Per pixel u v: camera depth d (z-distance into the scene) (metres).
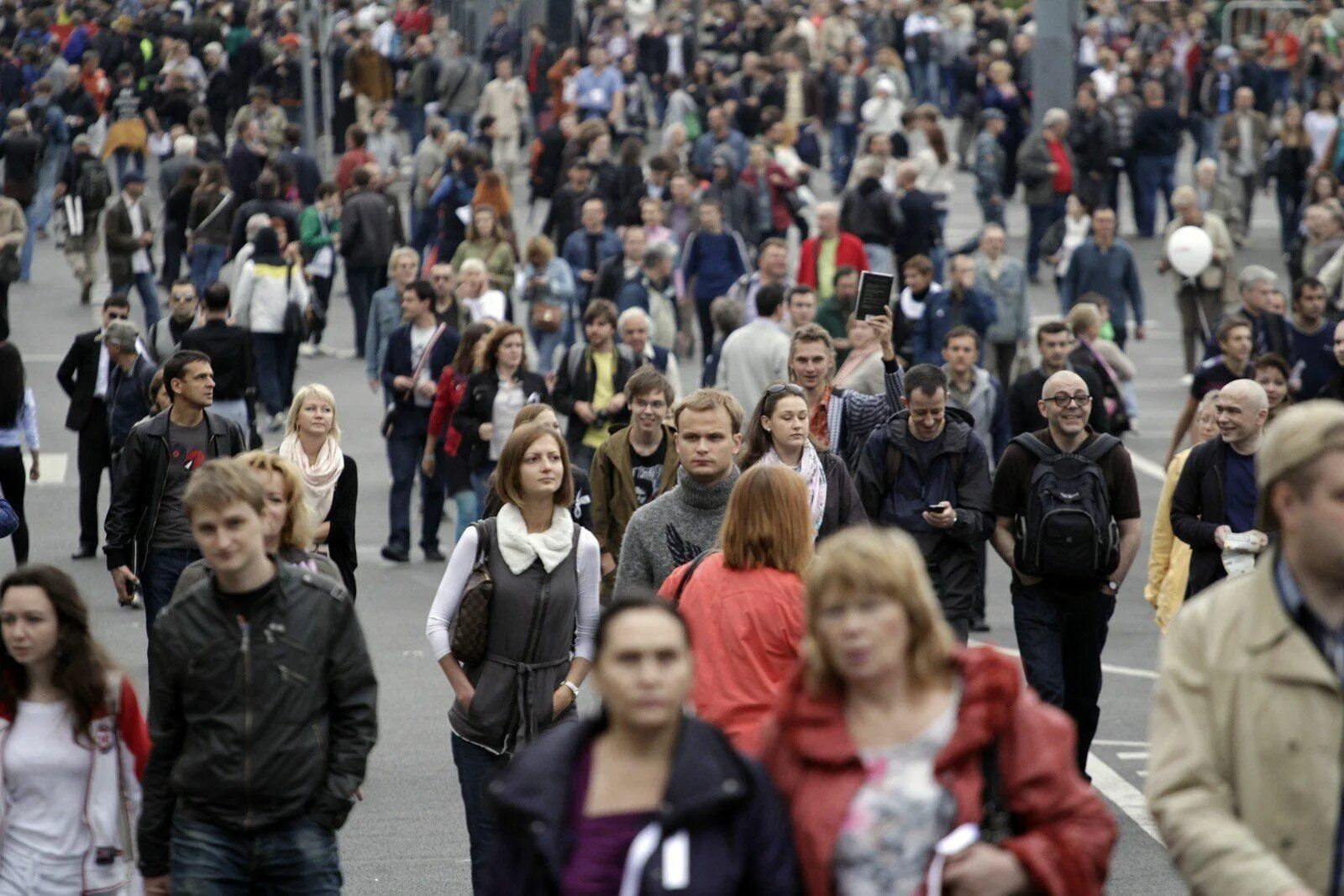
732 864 14.45
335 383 74.31
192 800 19.53
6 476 44.84
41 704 20.38
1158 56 117.19
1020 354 60.81
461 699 24.73
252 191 95.56
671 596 21.39
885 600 14.55
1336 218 71.44
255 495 19.44
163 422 33.94
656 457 32.50
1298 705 14.34
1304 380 47.03
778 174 87.69
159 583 33.75
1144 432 67.00
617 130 122.50
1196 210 72.44
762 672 20.48
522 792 14.57
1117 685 39.22
